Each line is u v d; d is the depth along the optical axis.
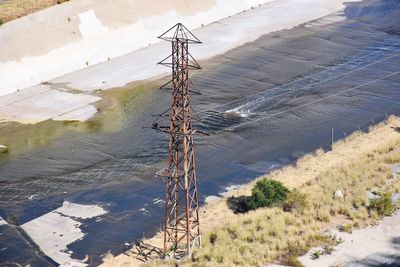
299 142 113.00
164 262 72.50
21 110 137.88
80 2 181.12
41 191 100.38
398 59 157.25
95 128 125.88
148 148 115.06
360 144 108.25
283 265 70.06
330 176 94.00
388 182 90.50
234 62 160.38
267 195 87.06
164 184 99.88
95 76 157.12
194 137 116.19
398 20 191.88
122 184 100.94
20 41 162.00
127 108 135.38
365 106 128.25
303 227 78.50
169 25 191.75
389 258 70.56
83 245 82.38
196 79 148.38
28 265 78.31
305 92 138.00
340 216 81.38
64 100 142.00
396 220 79.31
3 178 106.12
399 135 110.38
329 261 70.56
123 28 182.75
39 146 118.81
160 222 87.44
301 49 169.12
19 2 179.00
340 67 153.88
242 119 124.50
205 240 77.06
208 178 100.50
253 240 76.06
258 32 186.12
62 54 165.62
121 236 84.12
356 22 192.50
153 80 151.12
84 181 103.12
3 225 89.56
